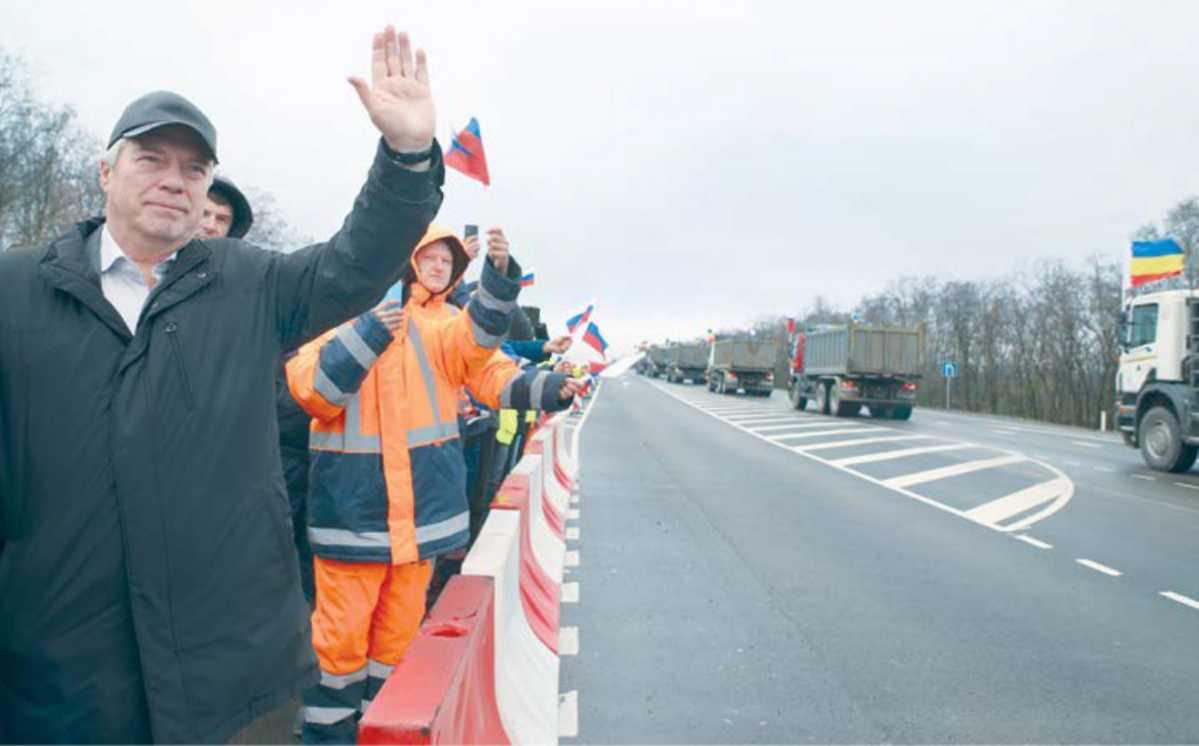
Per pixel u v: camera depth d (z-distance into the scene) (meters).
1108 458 17.00
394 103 1.94
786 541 8.23
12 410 1.68
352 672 3.27
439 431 3.39
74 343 1.71
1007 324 46.69
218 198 3.51
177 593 1.73
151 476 1.72
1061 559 7.63
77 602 1.69
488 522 4.25
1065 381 41.62
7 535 1.71
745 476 12.94
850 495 11.19
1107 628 5.63
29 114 33.31
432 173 2.03
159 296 1.81
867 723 4.11
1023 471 14.16
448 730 1.97
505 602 3.60
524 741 3.30
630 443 17.77
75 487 1.68
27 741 1.71
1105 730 4.07
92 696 1.69
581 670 4.77
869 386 27.33
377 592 3.28
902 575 6.98
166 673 1.71
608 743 3.86
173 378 1.78
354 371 2.96
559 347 4.38
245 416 1.87
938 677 4.72
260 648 1.85
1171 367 14.50
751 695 4.43
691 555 7.59
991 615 5.89
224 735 1.78
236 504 1.83
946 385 49.03
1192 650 5.21
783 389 74.50
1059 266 42.66
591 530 8.61
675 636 5.37
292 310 2.03
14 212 33.22
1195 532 9.02
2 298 1.70
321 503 3.23
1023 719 4.18
